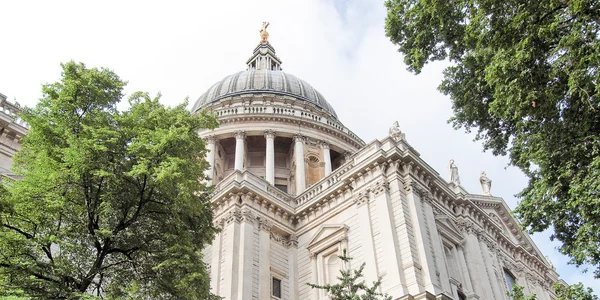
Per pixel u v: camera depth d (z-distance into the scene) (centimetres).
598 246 1551
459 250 3259
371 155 3097
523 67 1568
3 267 1576
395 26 2208
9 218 1664
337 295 1859
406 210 2872
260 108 5350
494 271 3544
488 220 3850
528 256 4481
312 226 3312
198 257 1892
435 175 3356
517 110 1611
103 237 1778
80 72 1984
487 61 1870
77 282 1678
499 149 2131
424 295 2442
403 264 2653
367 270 2766
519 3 1644
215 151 5044
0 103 2903
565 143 1616
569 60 1512
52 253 2175
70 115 1898
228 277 2836
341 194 3253
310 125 5303
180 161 1825
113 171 1816
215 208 3256
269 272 3034
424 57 2177
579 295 2106
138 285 1758
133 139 1906
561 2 1559
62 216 1748
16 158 1897
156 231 1920
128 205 1870
